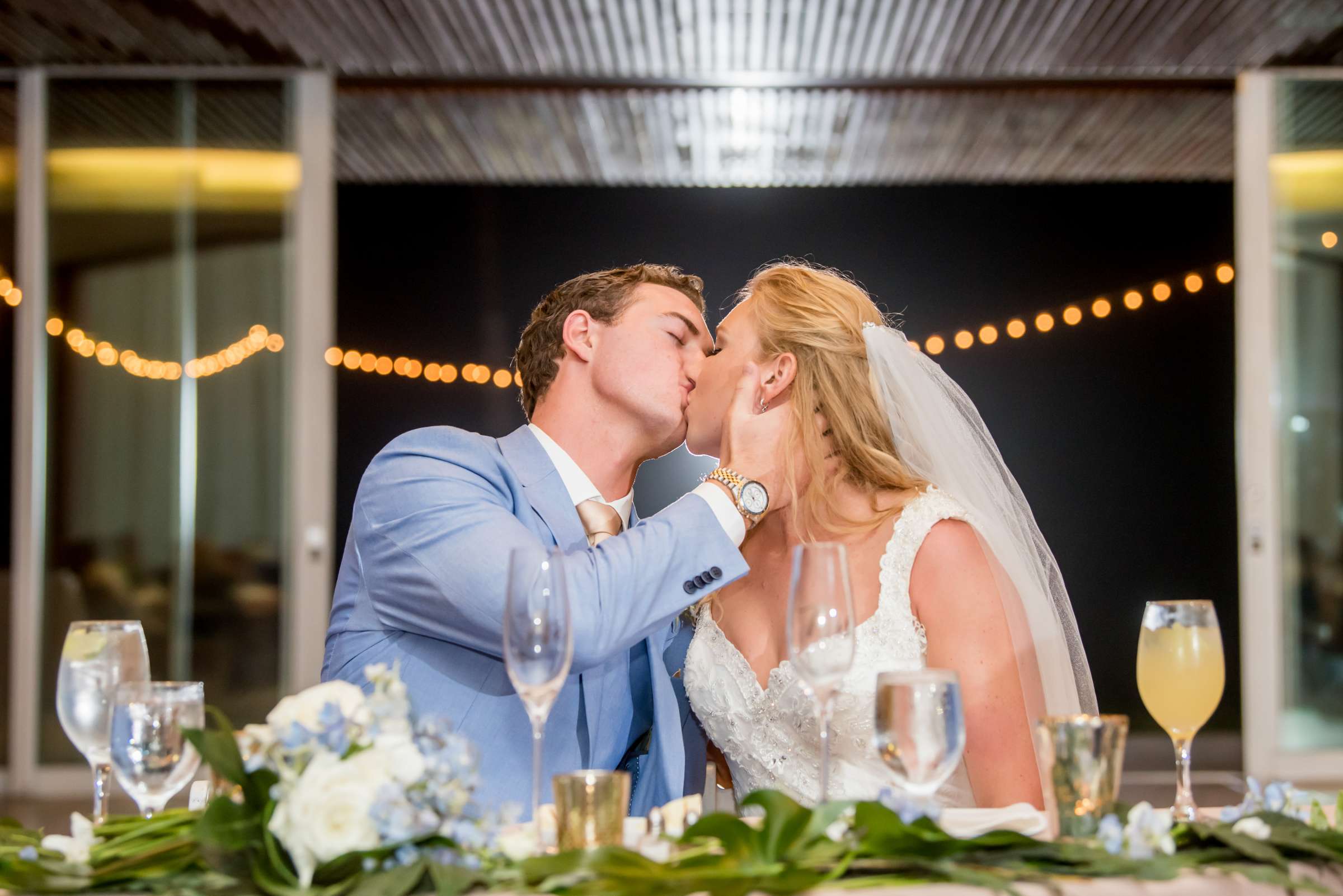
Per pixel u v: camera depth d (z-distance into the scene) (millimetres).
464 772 1084
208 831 1016
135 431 5070
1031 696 1836
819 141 6379
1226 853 1139
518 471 1942
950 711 1138
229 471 5062
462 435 1930
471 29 4816
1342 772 4996
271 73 5188
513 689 1810
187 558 5039
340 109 5758
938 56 5152
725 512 1701
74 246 5125
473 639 1765
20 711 4961
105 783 1434
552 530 1892
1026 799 1771
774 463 1829
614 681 1878
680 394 1995
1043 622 1873
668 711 1874
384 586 1844
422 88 5422
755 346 2062
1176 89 5418
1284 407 5141
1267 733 5004
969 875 1031
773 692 1924
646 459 2070
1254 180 5219
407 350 7609
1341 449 5117
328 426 5082
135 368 5094
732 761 2008
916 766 1127
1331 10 4633
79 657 1427
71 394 5090
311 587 5012
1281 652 5047
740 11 4656
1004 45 5027
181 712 1229
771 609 2016
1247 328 5160
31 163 5125
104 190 5148
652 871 1014
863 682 1850
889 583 1894
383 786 1039
